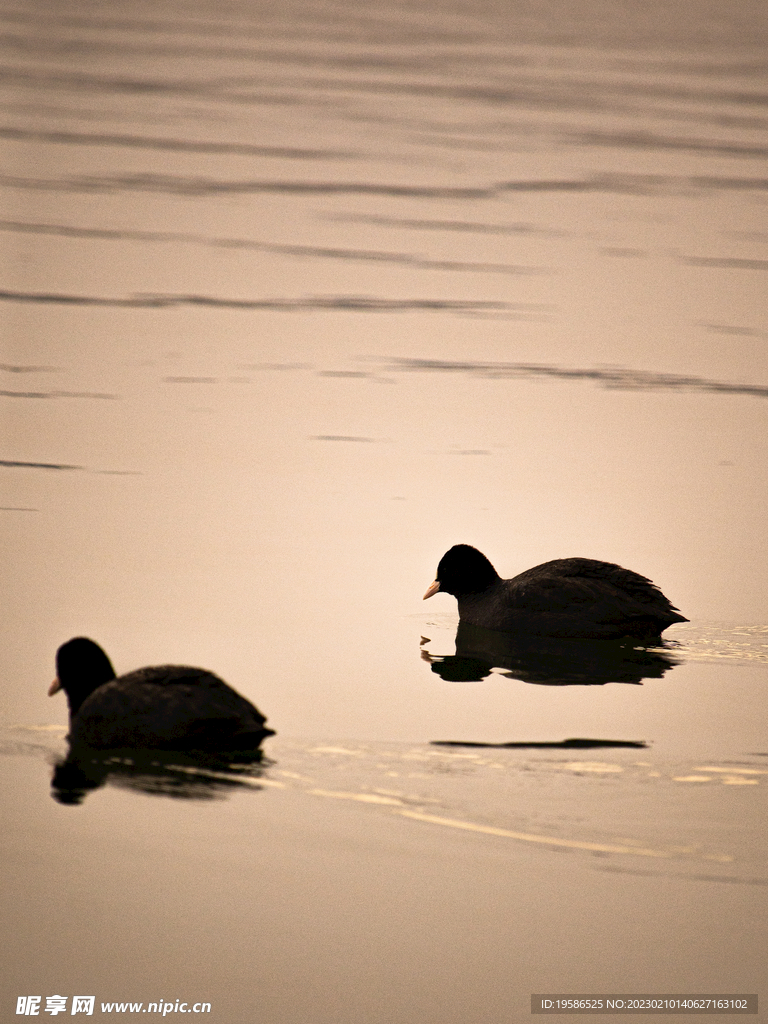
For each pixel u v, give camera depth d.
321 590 15.48
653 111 57.88
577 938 8.97
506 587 14.89
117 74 62.06
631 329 28.44
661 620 14.11
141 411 22.12
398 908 9.18
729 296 31.16
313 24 87.62
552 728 11.92
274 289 30.53
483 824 10.12
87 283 30.17
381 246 34.94
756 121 56.00
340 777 10.77
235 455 20.27
